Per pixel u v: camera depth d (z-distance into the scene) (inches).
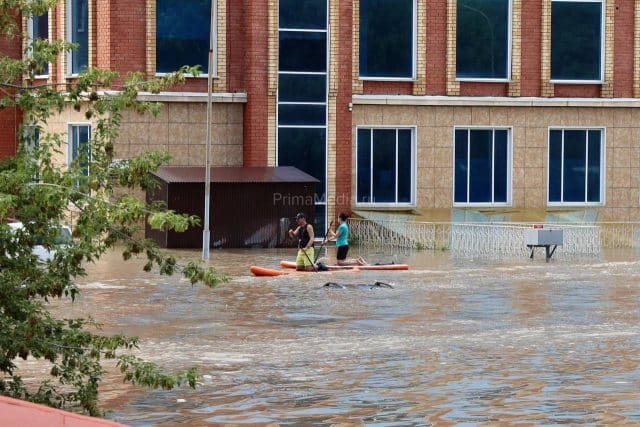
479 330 1368.1
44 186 762.2
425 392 999.0
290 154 2625.5
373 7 2687.0
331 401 964.0
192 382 814.5
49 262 802.2
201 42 2588.6
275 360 1157.7
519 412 920.3
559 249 2466.8
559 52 2783.0
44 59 827.4
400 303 1614.2
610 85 2805.1
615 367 1115.3
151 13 2536.9
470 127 2746.1
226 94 2596.0
